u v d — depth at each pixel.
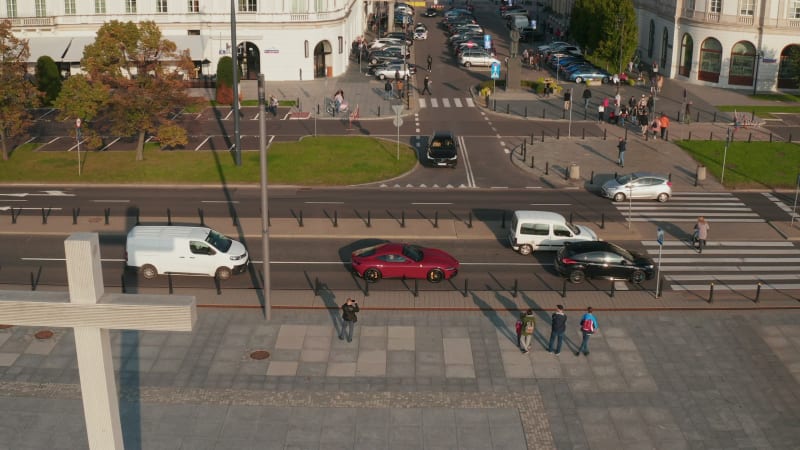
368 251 36.62
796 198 44.56
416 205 46.56
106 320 15.39
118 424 16.95
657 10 84.56
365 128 62.34
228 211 45.22
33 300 15.28
